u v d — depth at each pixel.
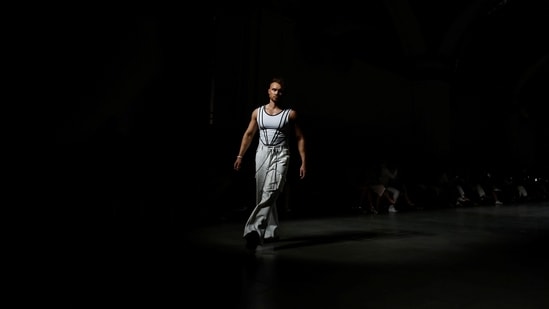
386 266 2.80
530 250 3.56
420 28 14.62
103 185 5.09
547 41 18.94
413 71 15.55
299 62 10.84
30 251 3.05
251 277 2.42
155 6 6.11
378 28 13.86
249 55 9.28
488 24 17.03
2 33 4.38
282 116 3.65
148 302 1.89
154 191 5.70
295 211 8.67
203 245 3.64
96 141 5.44
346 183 10.46
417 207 10.91
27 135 4.52
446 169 13.73
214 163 7.52
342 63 12.38
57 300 1.88
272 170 3.63
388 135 14.20
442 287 2.24
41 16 4.63
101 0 5.14
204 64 7.98
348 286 2.24
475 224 6.05
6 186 4.21
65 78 4.88
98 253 3.09
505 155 20.53
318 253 3.31
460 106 17.92
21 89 4.51
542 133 23.73
